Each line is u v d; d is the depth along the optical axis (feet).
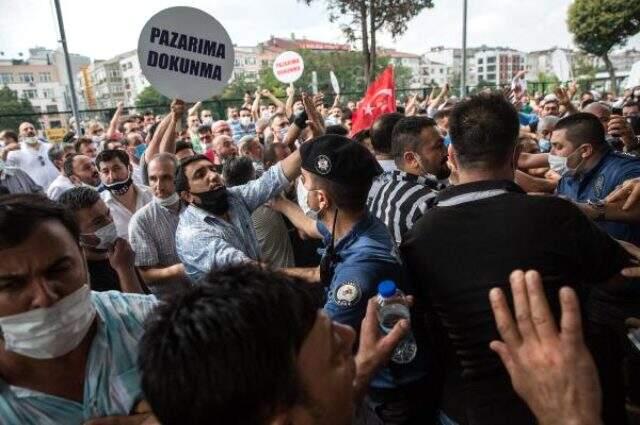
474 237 4.25
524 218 4.14
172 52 9.95
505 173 4.79
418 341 4.71
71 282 3.41
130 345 3.76
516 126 4.74
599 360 4.25
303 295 2.41
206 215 7.57
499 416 4.02
